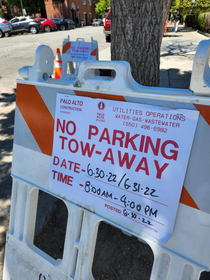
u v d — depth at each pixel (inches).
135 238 87.4
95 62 48.1
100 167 51.6
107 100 48.6
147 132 44.3
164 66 302.8
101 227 91.9
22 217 66.6
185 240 42.3
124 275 75.1
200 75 37.1
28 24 772.6
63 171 57.8
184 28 932.6
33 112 61.7
